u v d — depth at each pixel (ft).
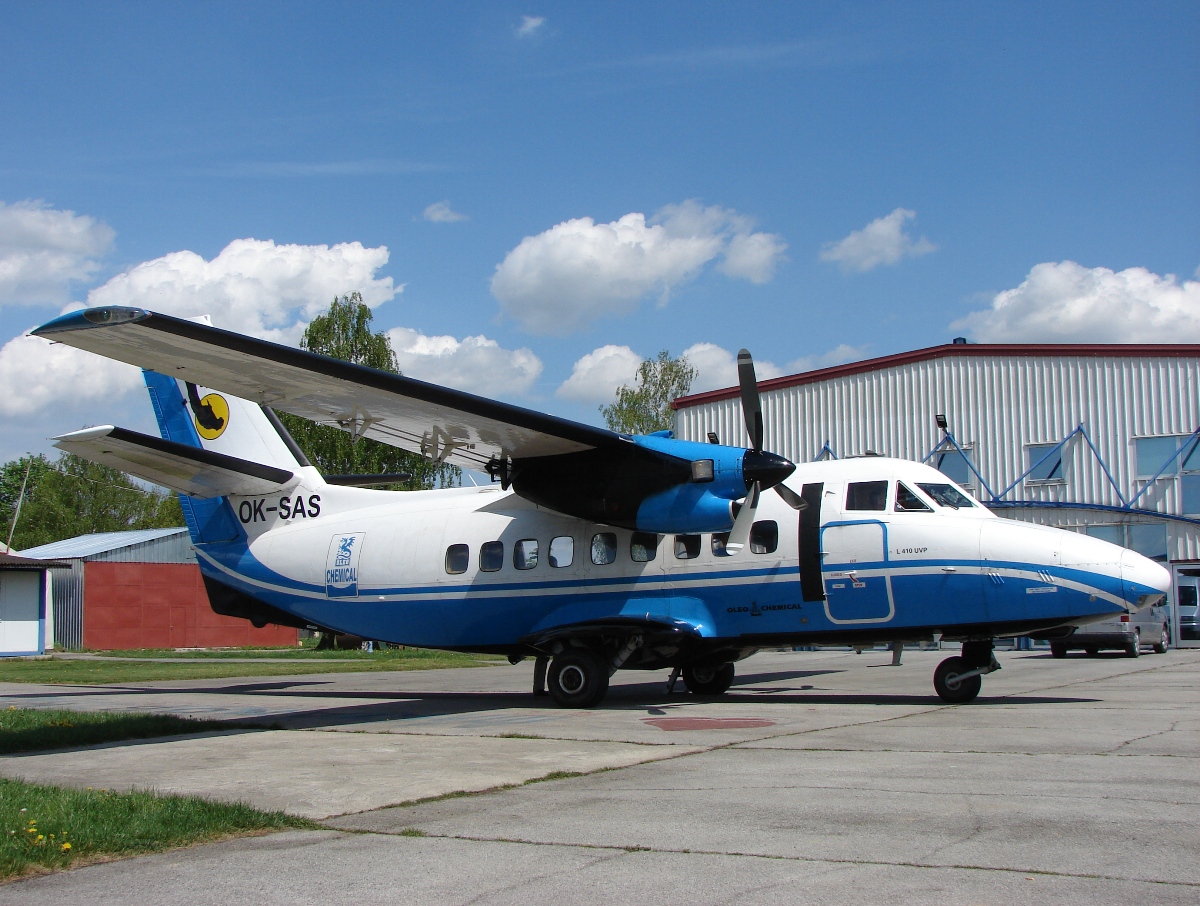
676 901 14.65
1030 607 39.04
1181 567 98.48
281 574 53.72
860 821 19.16
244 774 25.89
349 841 18.47
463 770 25.88
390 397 39.83
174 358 36.17
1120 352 102.78
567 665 43.78
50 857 17.26
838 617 41.83
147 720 36.78
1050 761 25.49
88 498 275.80
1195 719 34.27
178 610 133.59
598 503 43.50
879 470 42.63
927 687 51.19
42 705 47.73
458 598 48.73
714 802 21.15
